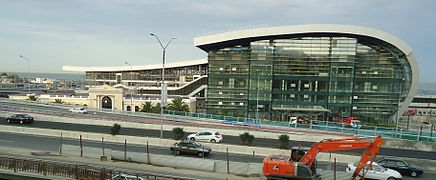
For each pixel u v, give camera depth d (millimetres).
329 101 78625
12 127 40688
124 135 40562
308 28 75750
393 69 78688
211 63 82312
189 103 88438
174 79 130125
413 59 80812
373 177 24797
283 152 33562
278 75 79688
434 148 39812
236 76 81375
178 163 26703
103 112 67750
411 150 39469
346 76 78000
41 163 21375
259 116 80312
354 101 78938
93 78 142375
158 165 27172
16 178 21578
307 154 21172
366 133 48938
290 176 20750
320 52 78500
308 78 79000
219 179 23578
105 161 27797
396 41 76688
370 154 20375
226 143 38500
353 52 77500
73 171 20812
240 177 24547
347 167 27781
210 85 82500
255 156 33156
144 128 48438
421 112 124688
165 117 63969
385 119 79125
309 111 78562
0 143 33844
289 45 79188
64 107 71812
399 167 27547
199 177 23844
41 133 39844
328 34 77438
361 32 75188
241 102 81312
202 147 32125
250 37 78000
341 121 75062
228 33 78438
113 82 139625
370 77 79062
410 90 85625
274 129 52219
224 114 81750
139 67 132875
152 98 91062
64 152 29688
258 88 80188
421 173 27453
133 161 27906
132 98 89750
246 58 81000
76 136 38969
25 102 76438
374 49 78938
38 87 190125
